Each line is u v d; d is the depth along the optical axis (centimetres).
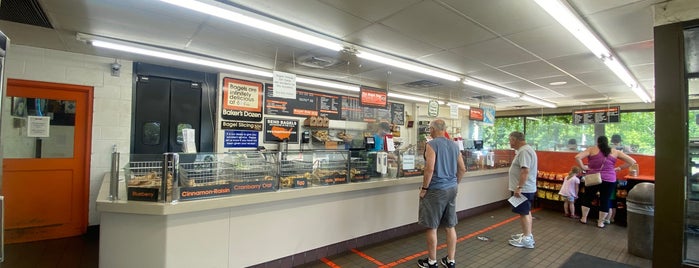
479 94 793
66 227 427
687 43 254
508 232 463
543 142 1062
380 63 483
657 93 260
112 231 251
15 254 359
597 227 494
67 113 430
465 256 366
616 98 816
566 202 567
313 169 340
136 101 480
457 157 330
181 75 520
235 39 380
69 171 431
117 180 251
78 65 430
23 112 403
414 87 702
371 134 775
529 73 549
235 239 284
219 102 554
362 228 388
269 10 297
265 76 581
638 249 371
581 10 286
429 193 314
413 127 939
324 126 689
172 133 515
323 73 568
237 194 276
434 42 388
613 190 493
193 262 260
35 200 409
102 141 448
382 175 408
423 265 324
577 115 870
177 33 360
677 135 248
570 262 347
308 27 341
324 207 350
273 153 306
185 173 263
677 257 245
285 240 318
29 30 346
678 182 246
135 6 285
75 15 306
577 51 415
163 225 246
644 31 334
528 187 390
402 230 434
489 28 337
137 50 409
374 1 276
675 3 256
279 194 297
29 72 400
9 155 394
